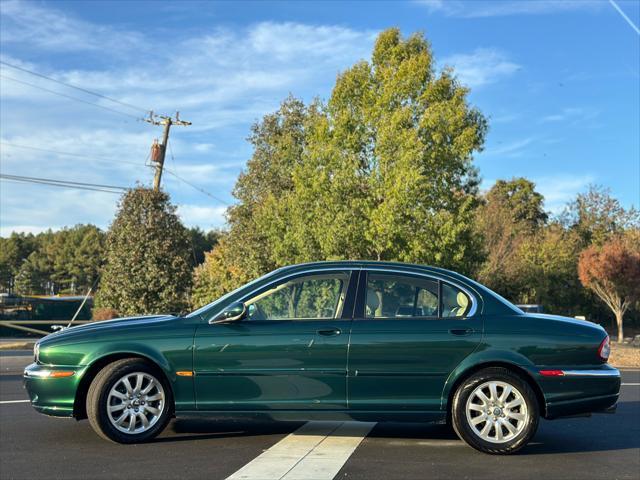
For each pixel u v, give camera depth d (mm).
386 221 20188
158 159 29359
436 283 6648
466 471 5594
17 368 14758
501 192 57188
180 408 6359
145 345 6367
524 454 6289
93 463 5766
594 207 47531
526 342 6355
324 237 21188
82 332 6523
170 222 26984
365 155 21953
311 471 5484
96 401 6305
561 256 41969
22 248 103062
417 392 6332
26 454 6109
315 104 25000
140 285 26141
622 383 12258
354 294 6578
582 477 5453
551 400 6305
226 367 6336
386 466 5707
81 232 90625
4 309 39062
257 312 6566
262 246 27625
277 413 6340
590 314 45625
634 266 34531
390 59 22578
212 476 5336
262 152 29188
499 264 38156
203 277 32875
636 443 6855
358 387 6332
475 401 6297
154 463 5754
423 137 21203
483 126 22594
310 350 6328
